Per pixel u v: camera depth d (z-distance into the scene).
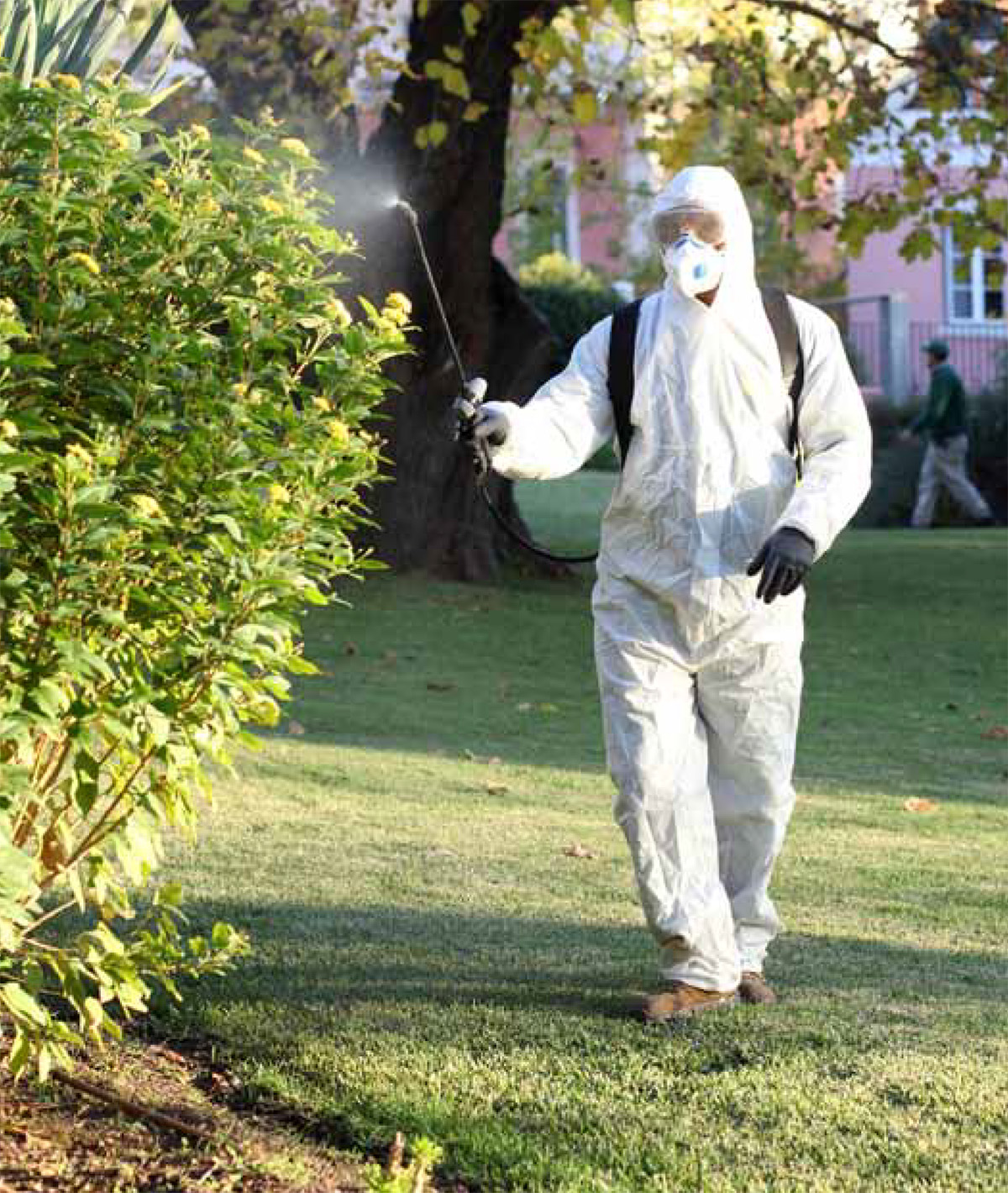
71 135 7.45
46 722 7.01
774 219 55.56
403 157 28.98
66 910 11.36
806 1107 8.33
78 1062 8.84
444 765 18.16
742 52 29.11
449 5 28.53
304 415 7.81
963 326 63.41
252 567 7.47
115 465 7.53
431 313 29.75
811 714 22.53
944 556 36.81
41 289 7.52
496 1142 7.89
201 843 13.73
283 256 7.81
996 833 15.92
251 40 27.89
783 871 13.96
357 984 10.15
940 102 28.84
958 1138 8.00
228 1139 8.00
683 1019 9.61
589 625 28.11
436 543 30.77
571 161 61.78
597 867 13.68
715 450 9.53
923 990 10.45
